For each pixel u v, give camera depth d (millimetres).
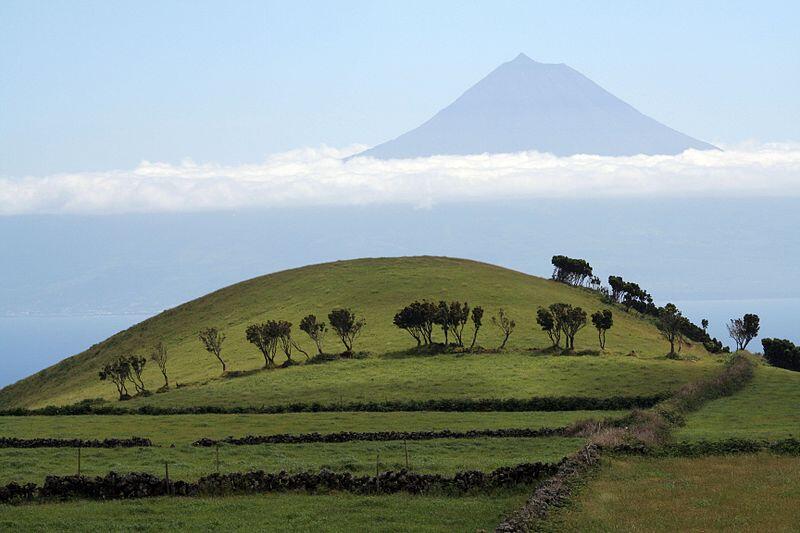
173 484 52625
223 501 50469
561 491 47906
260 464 61531
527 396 97000
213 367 130000
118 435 80375
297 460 63688
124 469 60438
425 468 57344
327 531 43656
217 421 88812
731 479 52031
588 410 92000
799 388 99375
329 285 172375
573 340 128125
